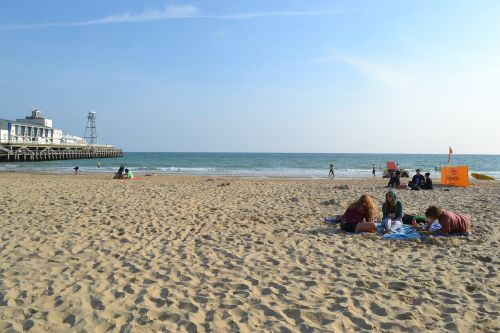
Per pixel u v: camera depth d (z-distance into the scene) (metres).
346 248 6.83
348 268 5.71
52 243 6.87
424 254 6.46
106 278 5.16
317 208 11.15
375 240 7.40
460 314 4.17
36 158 58.16
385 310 4.25
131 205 11.13
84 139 92.69
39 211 9.88
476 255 6.34
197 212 10.25
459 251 6.63
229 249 6.72
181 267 5.68
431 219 7.70
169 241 7.23
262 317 4.07
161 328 3.78
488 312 4.24
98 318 3.94
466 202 12.98
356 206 8.21
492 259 6.16
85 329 3.71
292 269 5.67
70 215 9.42
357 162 78.38
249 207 11.27
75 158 71.50
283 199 13.20
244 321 3.95
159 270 5.52
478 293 4.75
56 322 3.87
